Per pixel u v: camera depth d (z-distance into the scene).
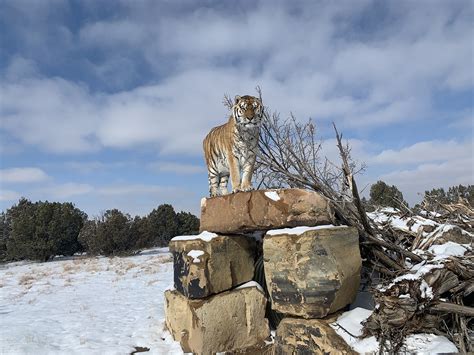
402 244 6.73
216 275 6.18
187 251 6.31
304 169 6.00
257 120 6.62
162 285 12.62
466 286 4.82
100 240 24.67
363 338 4.76
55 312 9.05
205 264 6.08
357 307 5.55
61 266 20.33
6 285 14.29
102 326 7.66
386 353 4.51
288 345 5.25
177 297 6.54
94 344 6.55
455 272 4.77
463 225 6.50
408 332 4.74
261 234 7.20
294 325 5.20
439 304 4.60
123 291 11.86
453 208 7.15
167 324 7.04
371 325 4.75
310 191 5.59
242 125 6.66
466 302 5.29
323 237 5.10
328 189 5.96
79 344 6.56
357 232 5.55
